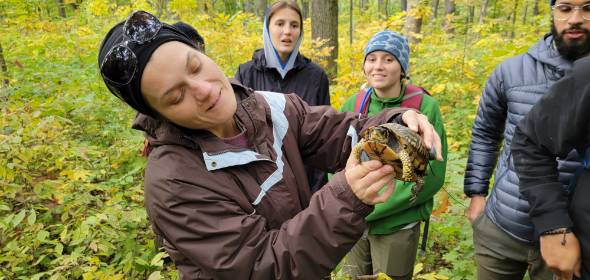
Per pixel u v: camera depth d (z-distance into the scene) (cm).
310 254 98
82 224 264
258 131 119
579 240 154
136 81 97
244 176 112
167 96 98
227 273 99
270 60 303
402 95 250
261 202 113
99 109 456
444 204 264
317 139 137
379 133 102
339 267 271
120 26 103
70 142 373
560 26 183
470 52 632
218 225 101
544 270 206
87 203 306
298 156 128
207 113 102
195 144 109
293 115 134
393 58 242
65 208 298
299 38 301
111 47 97
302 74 305
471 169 246
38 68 596
